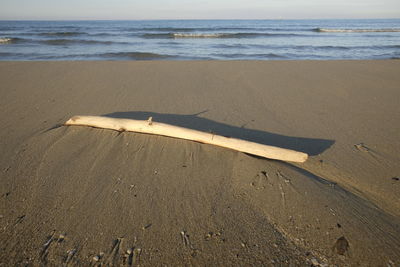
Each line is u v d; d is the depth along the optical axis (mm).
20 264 1653
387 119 3893
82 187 2326
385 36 20266
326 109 4285
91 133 3211
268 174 2420
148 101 4547
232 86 5504
